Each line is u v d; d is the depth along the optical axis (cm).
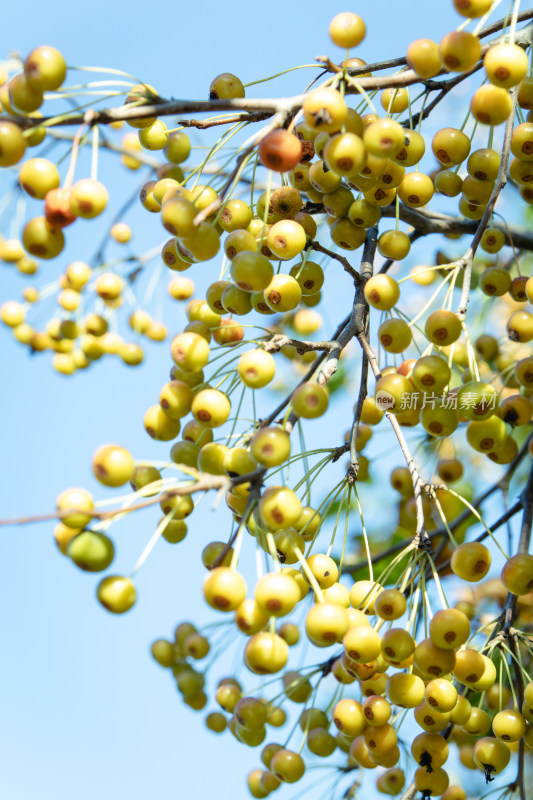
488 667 52
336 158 49
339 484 53
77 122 48
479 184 58
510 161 57
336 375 78
